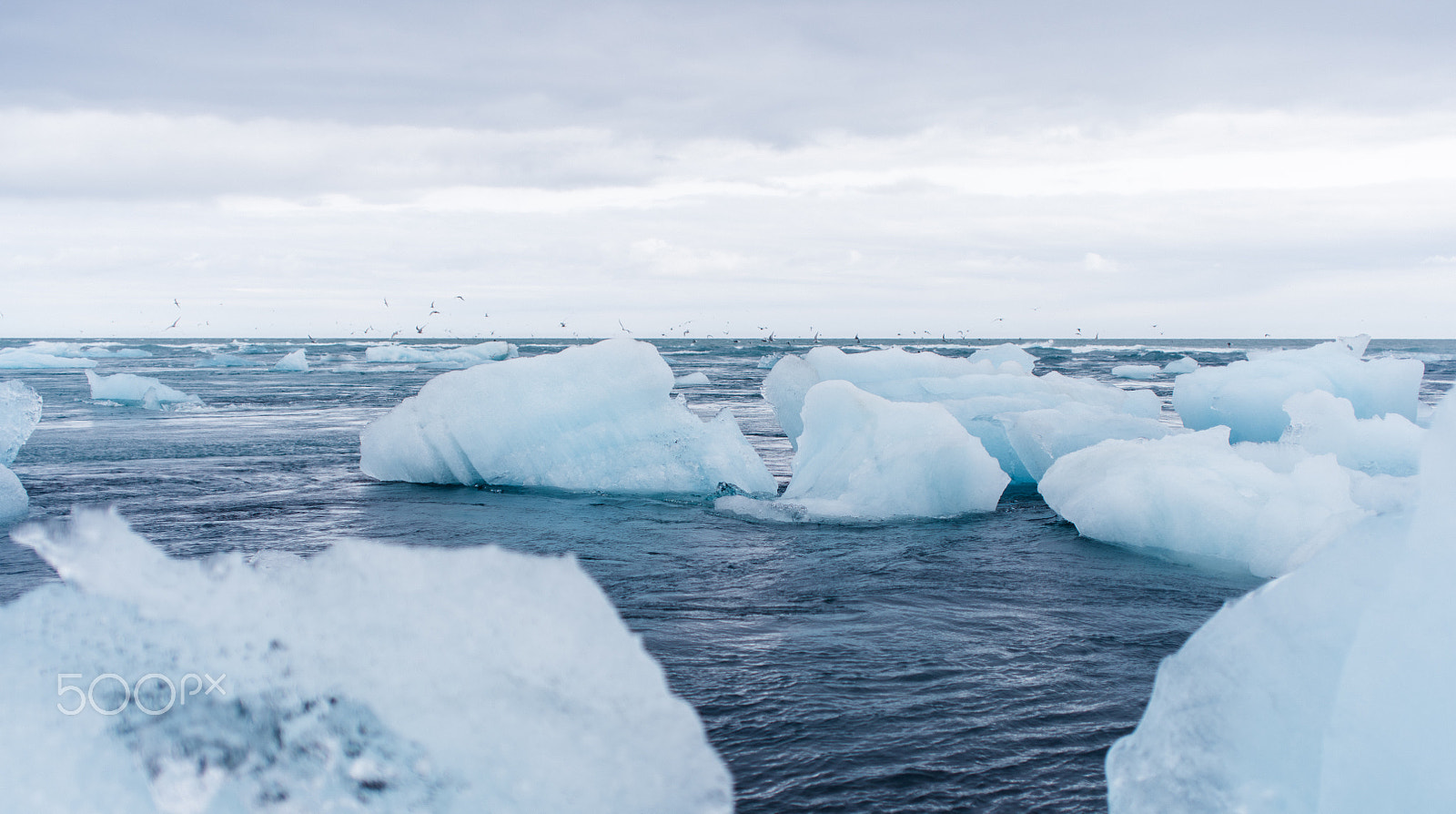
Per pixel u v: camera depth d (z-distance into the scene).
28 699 1.78
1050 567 6.00
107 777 1.70
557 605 1.85
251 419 16.14
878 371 11.53
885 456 8.16
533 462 9.27
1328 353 11.88
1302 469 6.24
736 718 3.49
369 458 9.80
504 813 1.67
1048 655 4.25
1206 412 11.94
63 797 1.68
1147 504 6.62
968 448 8.02
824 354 11.47
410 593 1.88
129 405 19.00
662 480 9.02
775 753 3.19
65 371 34.47
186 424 15.18
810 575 5.77
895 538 6.95
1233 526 6.17
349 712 1.77
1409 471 7.48
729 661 4.15
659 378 9.50
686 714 1.77
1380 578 1.99
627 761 1.71
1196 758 2.02
